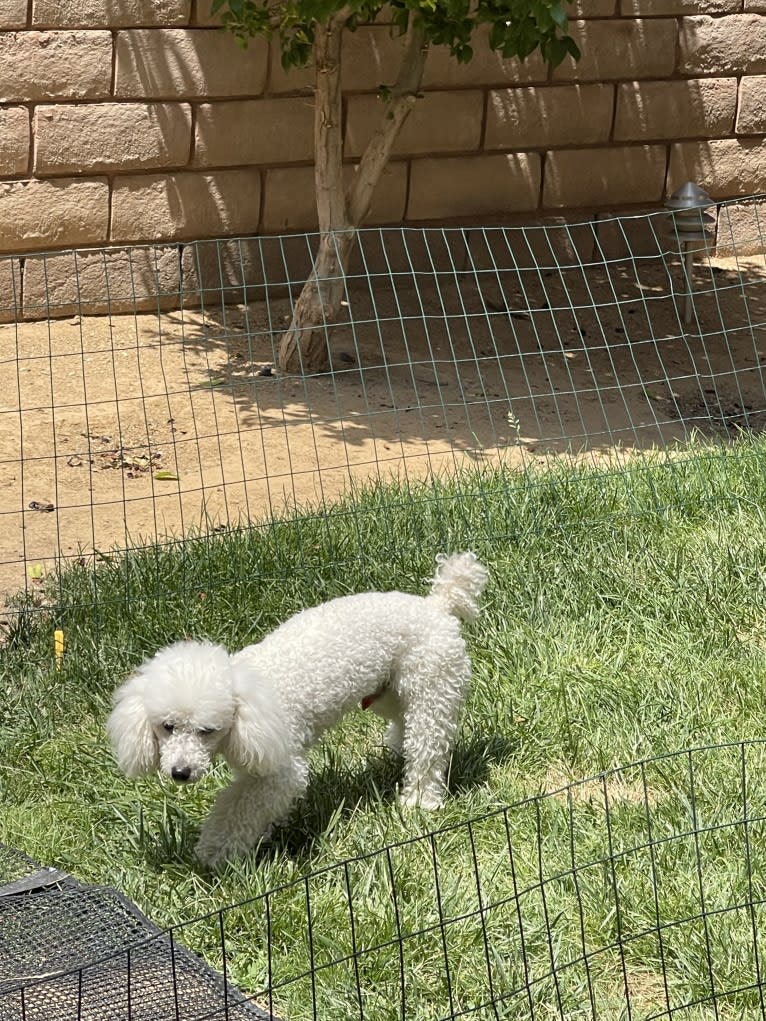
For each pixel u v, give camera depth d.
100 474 3.96
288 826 2.70
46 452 4.05
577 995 2.22
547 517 3.56
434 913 2.40
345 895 2.45
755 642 3.25
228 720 2.41
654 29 5.38
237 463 4.05
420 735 2.77
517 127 5.23
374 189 4.48
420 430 4.27
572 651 3.17
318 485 3.94
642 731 2.98
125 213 4.76
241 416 4.29
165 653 2.51
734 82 5.57
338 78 4.37
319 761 2.91
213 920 2.38
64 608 3.26
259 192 4.92
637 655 3.19
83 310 4.79
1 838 2.64
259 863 2.56
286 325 4.86
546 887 2.48
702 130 5.57
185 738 2.38
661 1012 2.17
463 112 5.12
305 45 4.39
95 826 2.70
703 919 2.31
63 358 4.54
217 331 4.80
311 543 3.48
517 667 3.13
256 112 4.84
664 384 4.70
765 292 5.42
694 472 3.75
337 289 4.50
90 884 2.45
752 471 3.78
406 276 5.17
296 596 3.32
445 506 3.59
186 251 4.87
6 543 3.62
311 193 5.00
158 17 4.65
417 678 2.76
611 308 5.22
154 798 2.78
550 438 4.26
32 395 4.34
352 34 4.89
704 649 3.20
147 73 4.68
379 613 2.75
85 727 3.01
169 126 4.73
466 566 2.89
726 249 5.72
